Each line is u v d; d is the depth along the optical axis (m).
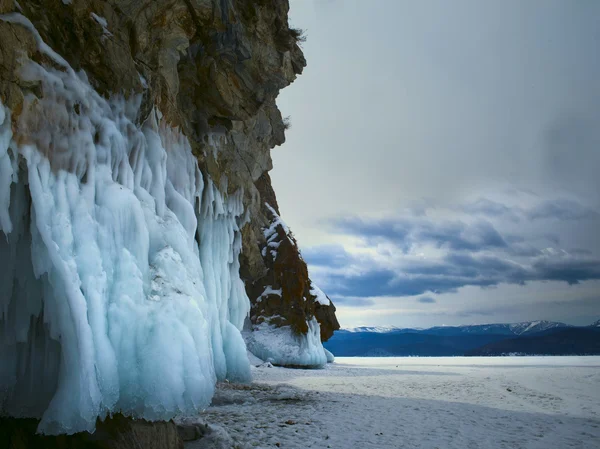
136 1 8.05
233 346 12.61
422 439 8.50
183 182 9.91
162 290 6.17
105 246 5.70
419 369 28.92
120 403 5.32
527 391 16.05
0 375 5.38
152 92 7.99
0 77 4.71
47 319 5.05
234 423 9.66
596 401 13.65
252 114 13.34
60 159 5.37
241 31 11.30
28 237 5.27
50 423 4.70
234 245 14.95
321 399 13.78
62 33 6.15
